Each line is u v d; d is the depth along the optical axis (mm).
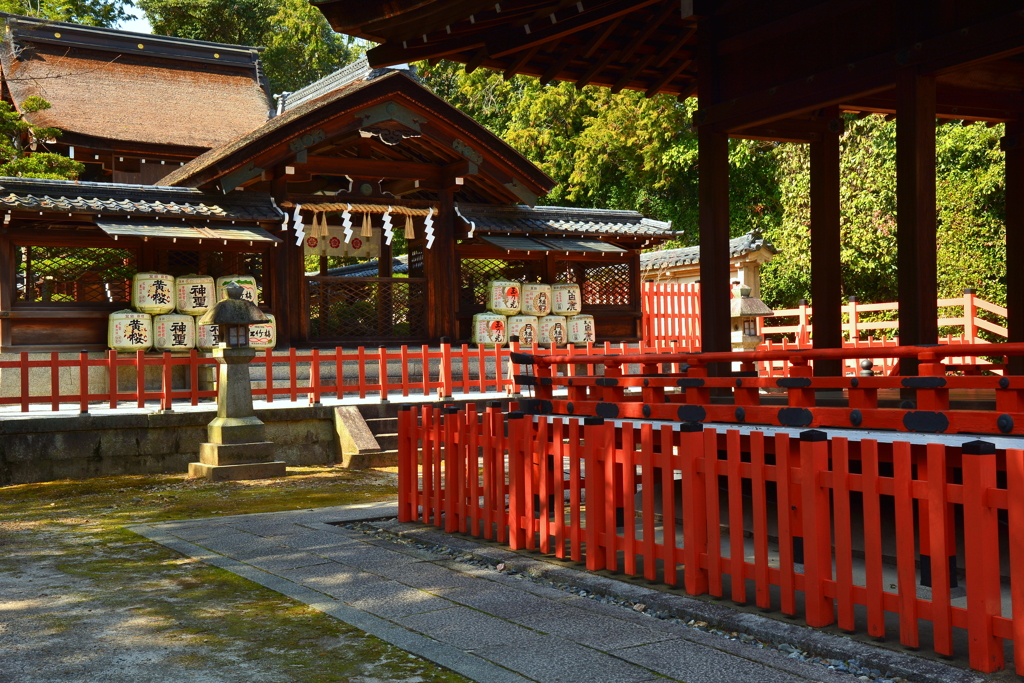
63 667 3939
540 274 17578
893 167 24594
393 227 16766
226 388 11172
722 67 7172
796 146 27375
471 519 6523
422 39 7375
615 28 7617
